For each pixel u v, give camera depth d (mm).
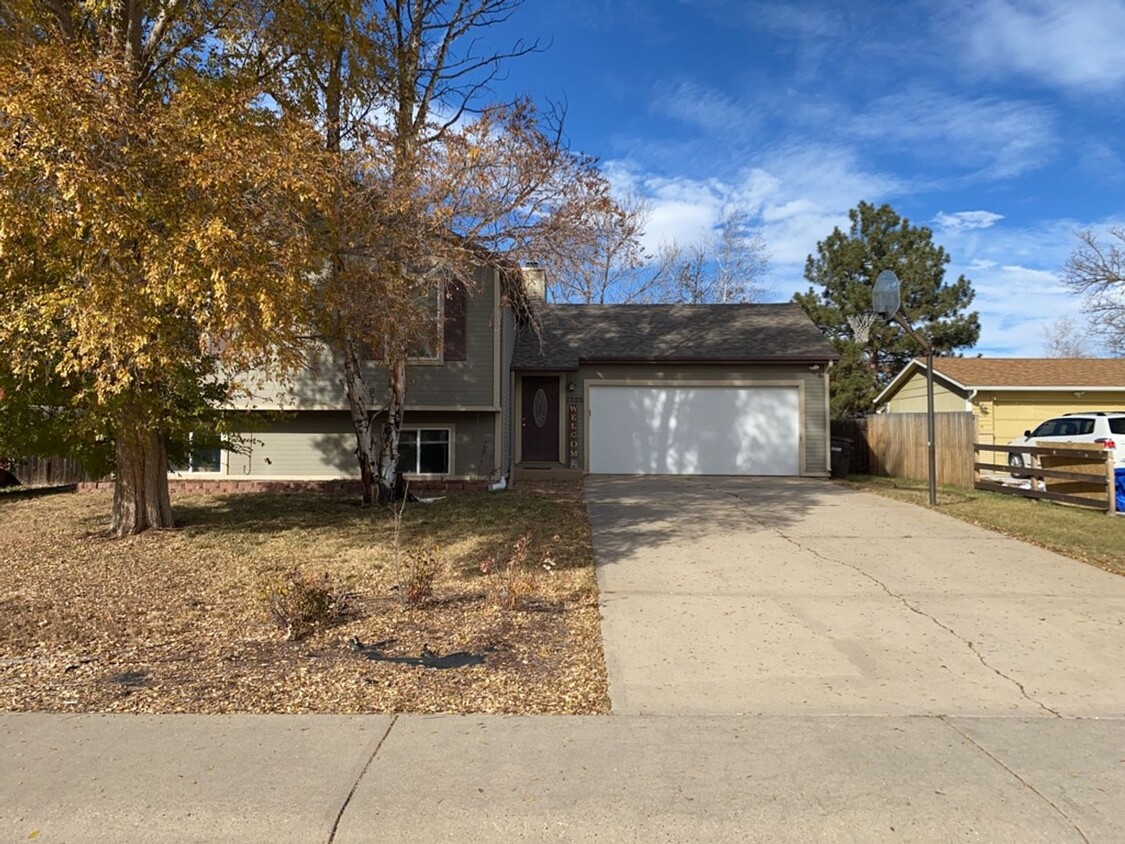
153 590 7195
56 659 5320
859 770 3744
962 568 8055
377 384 14672
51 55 6008
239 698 4637
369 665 5219
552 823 3279
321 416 15281
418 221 9258
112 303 5969
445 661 5309
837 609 6613
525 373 17516
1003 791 3541
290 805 3406
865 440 21047
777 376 17562
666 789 3553
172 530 10156
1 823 3277
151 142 6309
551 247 10523
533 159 10148
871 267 29750
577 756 3887
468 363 14648
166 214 6148
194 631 5957
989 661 5367
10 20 7762
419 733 4148
